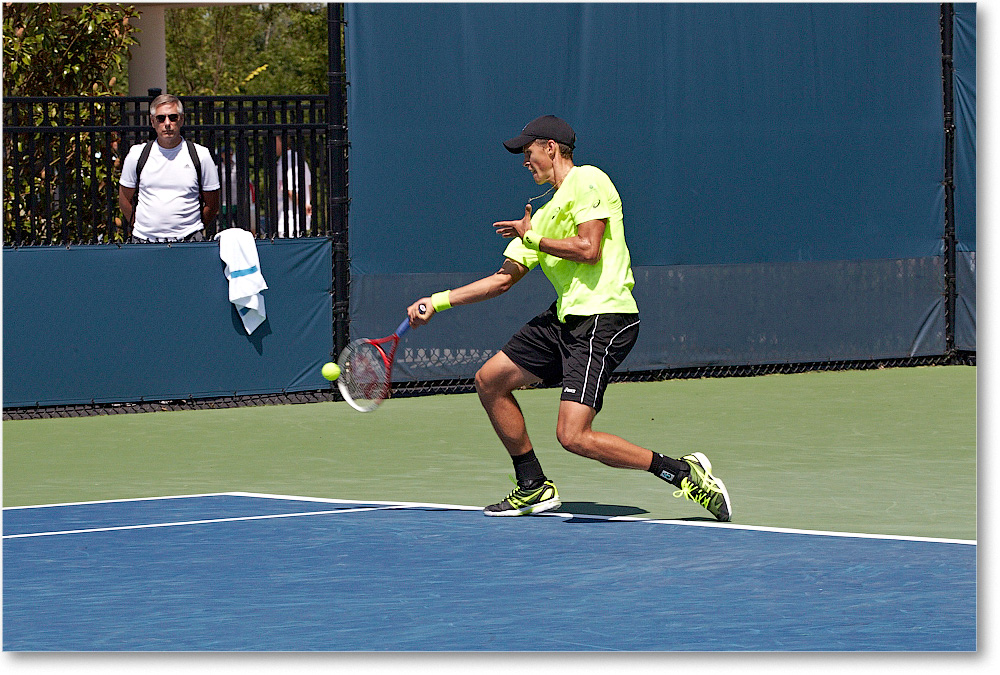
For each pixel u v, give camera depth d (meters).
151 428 19.50
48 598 10.39
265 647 9.08
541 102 22.81
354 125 21.78
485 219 22.61
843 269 25.20
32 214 20.47
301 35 52.91
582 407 12.75
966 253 25.95
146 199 20.94
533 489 13.35
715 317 24.28
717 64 23.95
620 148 23.33
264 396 21.67
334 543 12.21
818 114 24.78
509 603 10.11
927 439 18.27
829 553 11.68
